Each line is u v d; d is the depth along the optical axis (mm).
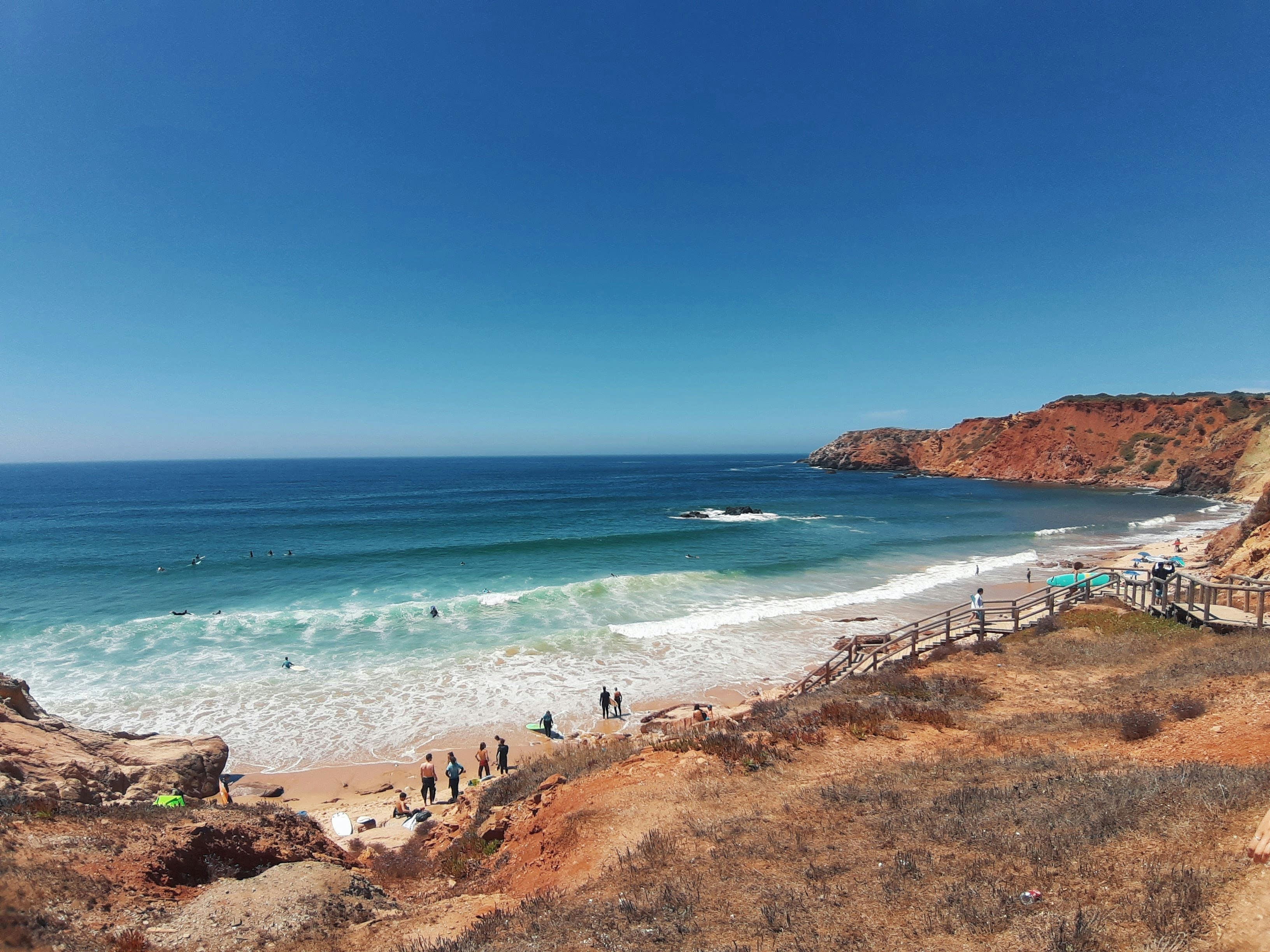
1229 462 82625
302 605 31906
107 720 19766
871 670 17250
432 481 128875
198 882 8359
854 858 6164
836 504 81750
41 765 12219
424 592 34469
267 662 24203
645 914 5617
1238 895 4031
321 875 8094
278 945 6445
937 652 17234
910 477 134125
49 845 7680
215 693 21641
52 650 25422
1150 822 5480
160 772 14289
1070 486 103562
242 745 18609
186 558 43219
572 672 23406
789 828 7250
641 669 23578
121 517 68250
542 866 8148
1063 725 10500
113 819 9023
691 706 19484
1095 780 7023
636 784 9695
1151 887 4355
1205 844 4883
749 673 23125
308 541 50469
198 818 9680
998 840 5836
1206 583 15789
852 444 166250
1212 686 10773
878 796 7855
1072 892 4676
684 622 28422
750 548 47344
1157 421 104188
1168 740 8828
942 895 4973
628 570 39719
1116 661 14664
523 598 32625
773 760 10266
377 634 27391
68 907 6406
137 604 32188
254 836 9875
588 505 79875
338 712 20484
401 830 13977
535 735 19109
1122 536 52719
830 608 30594
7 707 13891
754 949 4641
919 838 6348
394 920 7168
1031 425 120375
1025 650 16672
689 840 7418
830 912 5074
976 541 50344
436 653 25188
